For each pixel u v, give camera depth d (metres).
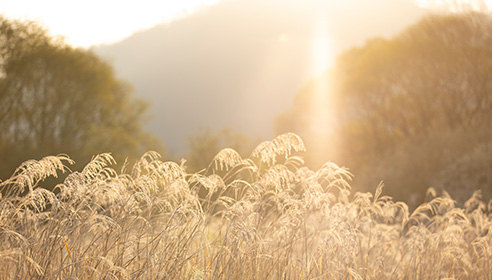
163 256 3.32
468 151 16.52
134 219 3.37
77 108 26.05
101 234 3.24
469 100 22.73
